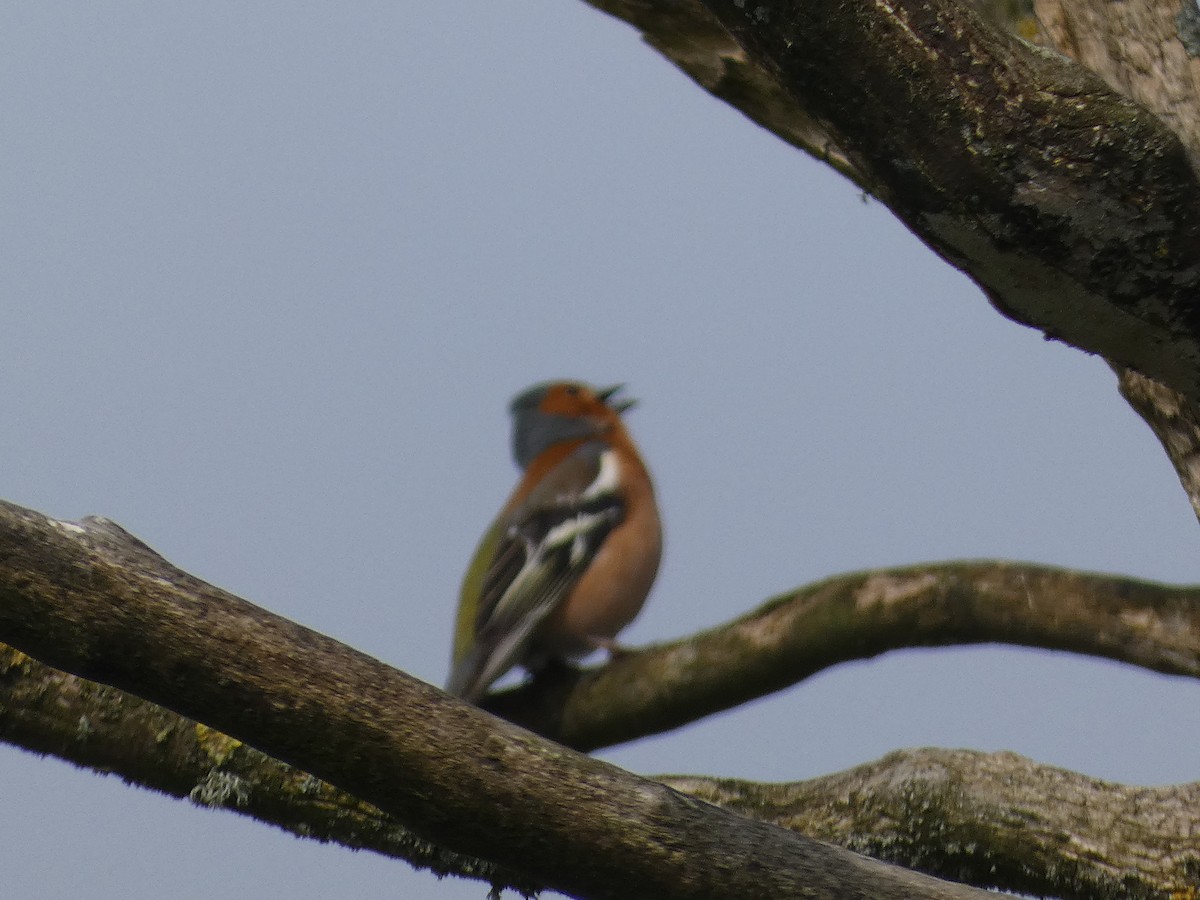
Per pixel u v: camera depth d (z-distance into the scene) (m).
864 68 5.49
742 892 5.23
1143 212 5.48
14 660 7.02
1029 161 5.47
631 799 5.21
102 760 7.04
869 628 8.27
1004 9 6.99
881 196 5.78
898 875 5.38
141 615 4.79
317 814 7.04
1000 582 8.09
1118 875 6.97
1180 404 7.00
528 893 7.07
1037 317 5.91
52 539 4.73
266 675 4.91
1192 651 7.77
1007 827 7.11
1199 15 6.86
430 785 5.07
